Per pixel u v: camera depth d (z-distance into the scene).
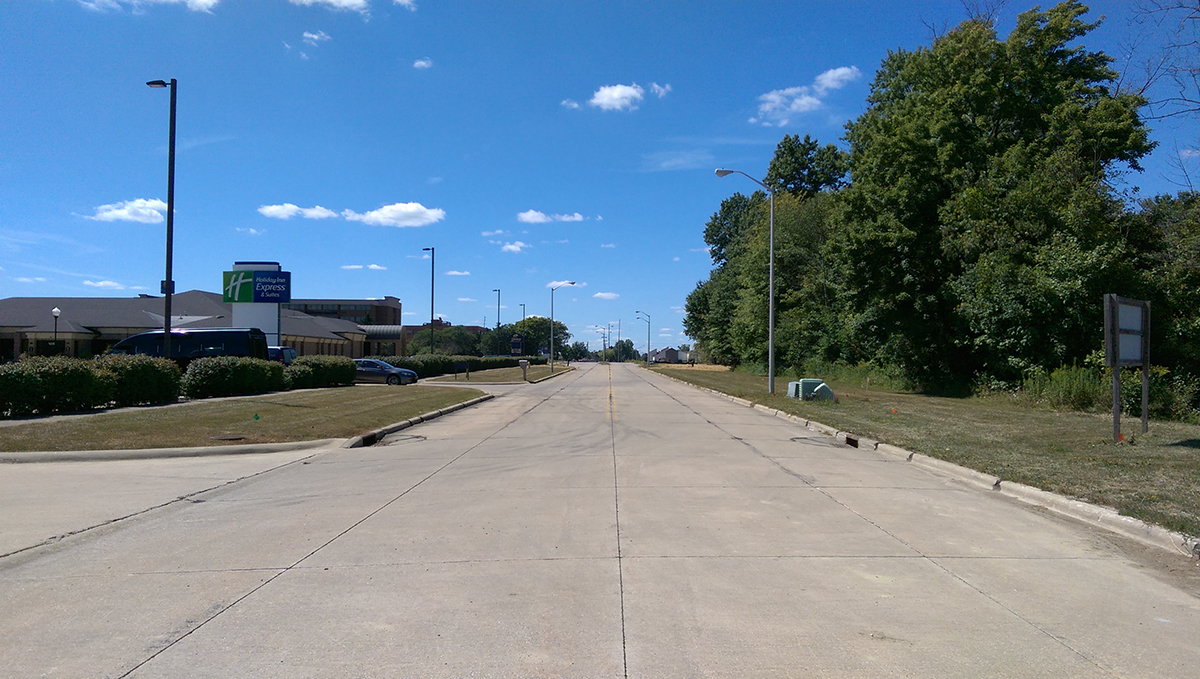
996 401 24.41
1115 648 4.52
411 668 4.20
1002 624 4.91
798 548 6.78
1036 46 30.64
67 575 6.02
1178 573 6.13
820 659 4.32
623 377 58.84
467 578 5.86
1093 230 23.44
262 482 10.44
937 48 32.31
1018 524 7.83
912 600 5.38
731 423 19.03
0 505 8.80
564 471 11.13
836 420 18.25
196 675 4.12
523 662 4.27
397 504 8.77
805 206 55.75
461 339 105.94
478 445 14.49
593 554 6.55
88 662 4.31
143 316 54.72
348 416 18.66
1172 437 14.06
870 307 31.97
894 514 8.24
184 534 7.38
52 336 51.03
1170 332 21.72
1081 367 22.95
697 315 96.19
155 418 16.73
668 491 9.50
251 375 26.06
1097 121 27.19
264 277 49.97
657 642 4.57
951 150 29.78
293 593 5.52
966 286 27.45
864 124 42.88
